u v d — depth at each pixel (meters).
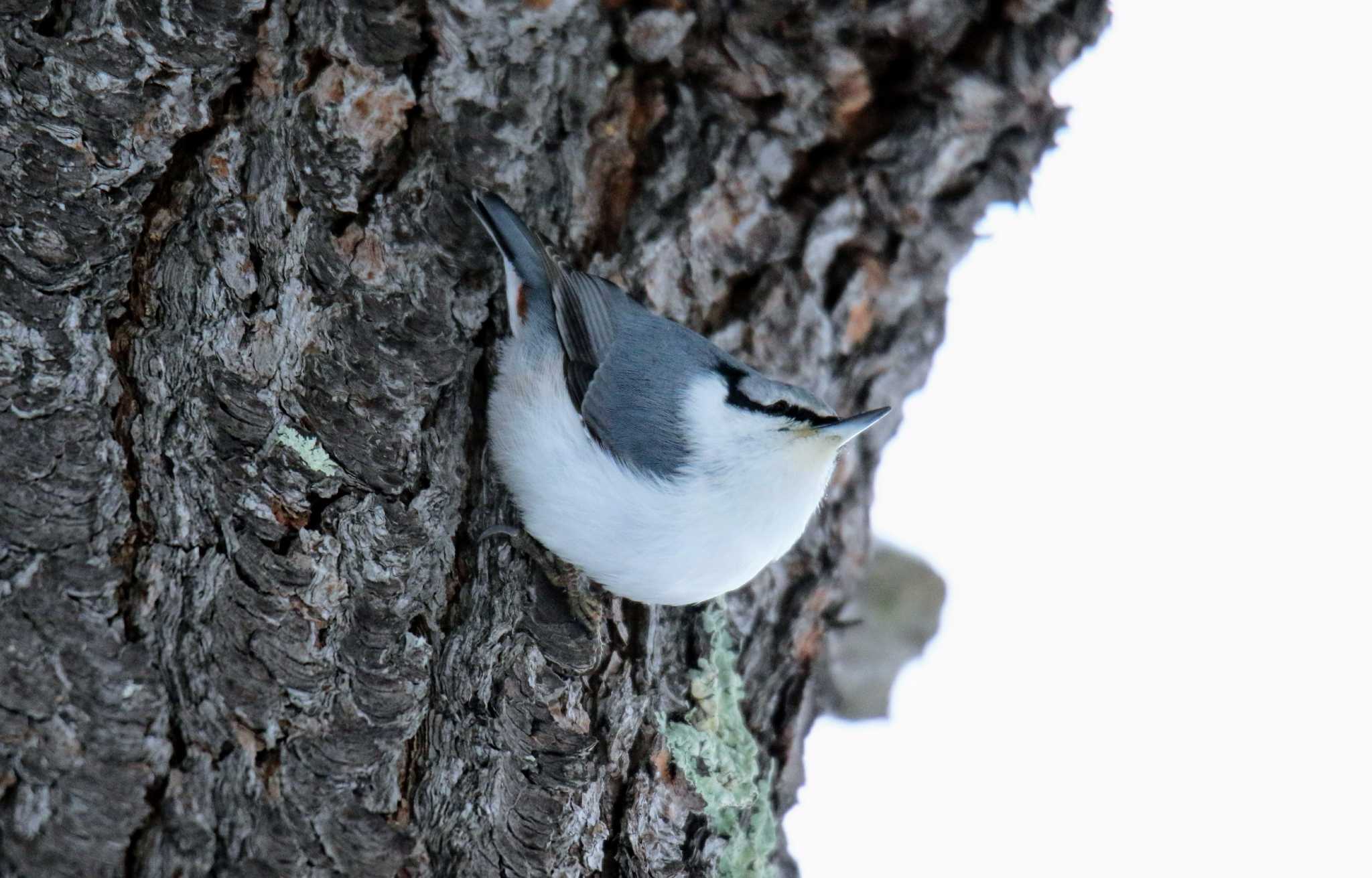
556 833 5.64
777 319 7.01
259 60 5.27
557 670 5.82
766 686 7.03
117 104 5.05
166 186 5.25
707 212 6.69
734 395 6.19
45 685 5.18
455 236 5.81
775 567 7.18
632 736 6.06
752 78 6.50
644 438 6.02
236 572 5.32
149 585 5.29
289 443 5.36
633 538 5.92
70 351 5.12
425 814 5.53
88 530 5.19
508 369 5.96
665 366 6.19
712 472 6.02
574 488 5.90
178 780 5.31
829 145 6.82
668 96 6.46
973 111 6.84
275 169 5.41
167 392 5.27
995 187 7.16
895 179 6.96
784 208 6.85
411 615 5.57
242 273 5.36
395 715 5.49
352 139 5.53
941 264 7.33
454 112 5.78
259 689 5.34
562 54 5.97
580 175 6.36
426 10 5.52
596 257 6.55
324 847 5.38
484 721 5.67
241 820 5.34
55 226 5.04
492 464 6.05
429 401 5.71
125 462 5.24
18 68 4.93
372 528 5.49
